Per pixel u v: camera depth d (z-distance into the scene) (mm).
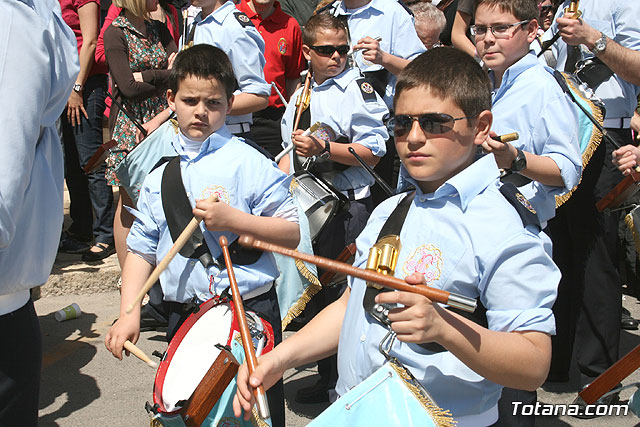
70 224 7133
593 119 3670
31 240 2398
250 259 2980
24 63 2150
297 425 4121
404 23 5141
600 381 2953
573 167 3414
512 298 2002
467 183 2094
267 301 3053
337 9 5227
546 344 1979
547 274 2031
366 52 4699
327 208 4062
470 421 2115
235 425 2691
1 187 2086
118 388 4531
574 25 3969
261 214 3092
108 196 6445
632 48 4258
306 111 4480
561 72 3996
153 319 5391
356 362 2158
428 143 2102
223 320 2793
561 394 4398
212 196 2729
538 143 3490
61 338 5234
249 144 3240
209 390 2438
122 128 5402
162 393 2664
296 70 6156
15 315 2441
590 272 4266
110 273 6188
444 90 2082
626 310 5477
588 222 4258
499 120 3543
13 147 2109
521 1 3471
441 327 1798
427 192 2213
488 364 1880
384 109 4348
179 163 3102
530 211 2129
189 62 3084
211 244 2979
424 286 1764
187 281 3016
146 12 5402
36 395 2557
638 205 3900
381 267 2049
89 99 6355
